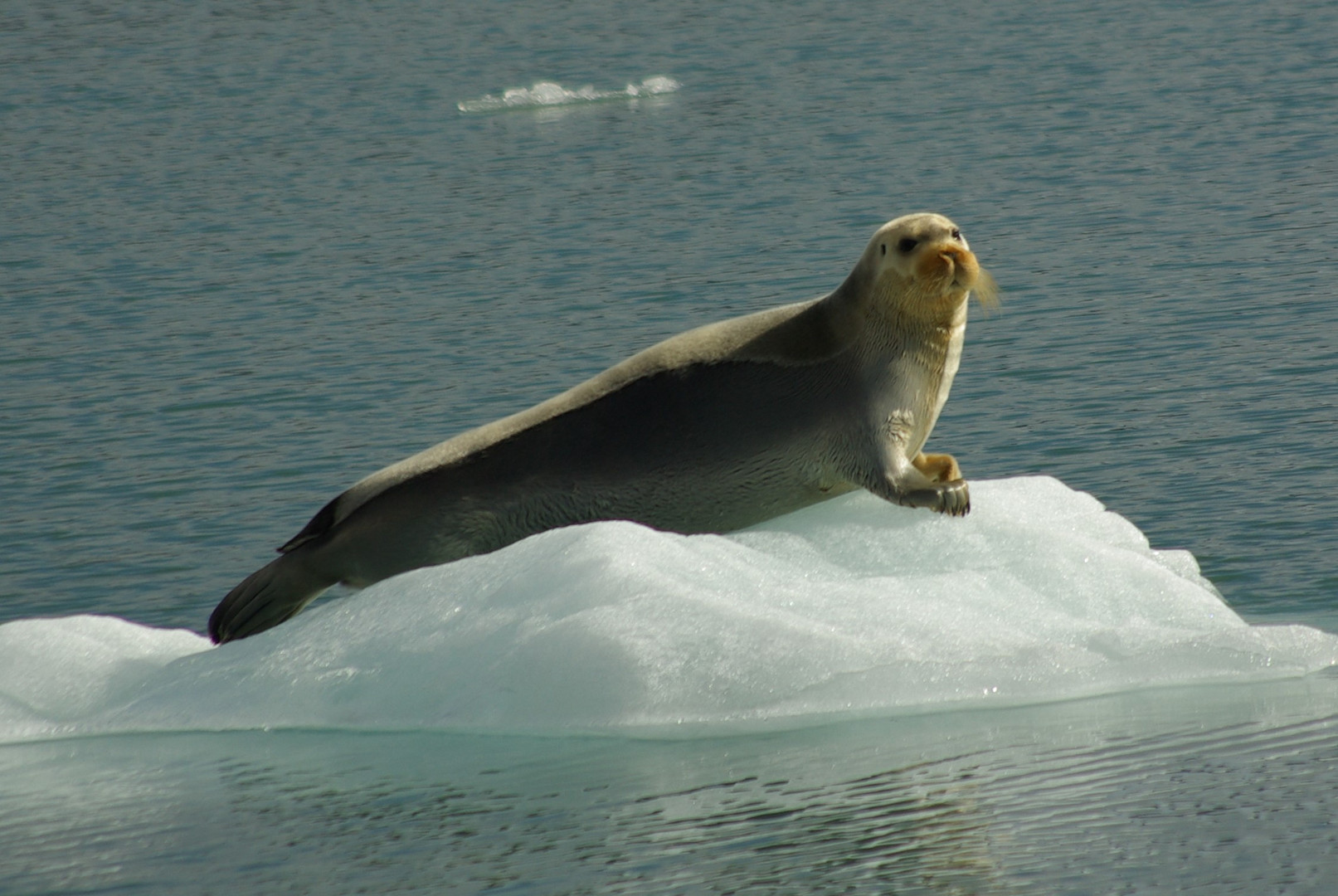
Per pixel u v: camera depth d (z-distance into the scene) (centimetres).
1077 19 14462
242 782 2217
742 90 12619
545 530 2767
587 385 2825
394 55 15188
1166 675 2402
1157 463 4169
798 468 2767
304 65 14775
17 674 2678
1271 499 3784
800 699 2297
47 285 7481
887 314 2736
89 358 6069
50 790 2264
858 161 9594
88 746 2456
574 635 2336
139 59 15075
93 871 1942
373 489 2780
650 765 2138
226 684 2544
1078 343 5497
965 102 11250
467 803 2061
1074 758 2094
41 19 17425
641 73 13762
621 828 1939
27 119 12550
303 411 5197
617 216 8512
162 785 2241
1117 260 6756
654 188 9238
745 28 15612
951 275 2669
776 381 2767
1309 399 4641
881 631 2402
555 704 2317
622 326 6169
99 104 13088
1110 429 4516
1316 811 1881
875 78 12606
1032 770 2059
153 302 7031
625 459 2753
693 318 6231
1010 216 7844
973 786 2014
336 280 7325
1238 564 3325
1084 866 1772
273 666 2531
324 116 12450
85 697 2638
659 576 2422
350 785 2166
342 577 2803
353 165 10562
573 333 6103
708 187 9156
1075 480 4088
